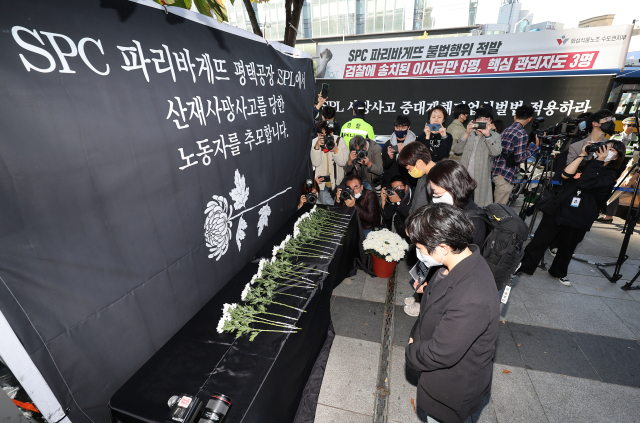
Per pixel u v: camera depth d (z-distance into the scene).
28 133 0.82
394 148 4.15
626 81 5.54
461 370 1.31
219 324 1.51
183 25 1.38
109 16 1.03
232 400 1.19
